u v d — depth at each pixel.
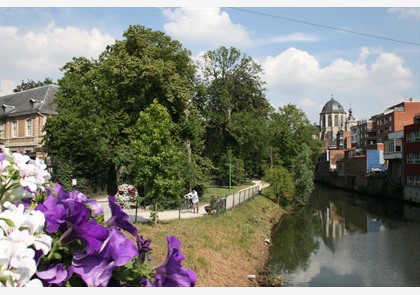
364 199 51.78
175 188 16.53
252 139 43.12
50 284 1.63
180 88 28.89
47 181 2.32
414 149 44.69
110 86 30.20
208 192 35.19
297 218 34.84
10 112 42.22
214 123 44.62
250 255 18.84
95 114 28.70
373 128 90.00
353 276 17.64
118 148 28.30
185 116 29.28
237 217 24.05
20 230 1.68
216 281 13.17
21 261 1.47
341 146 129.12
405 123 76.44
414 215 36.25
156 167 16.11
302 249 22.70
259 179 64.00
